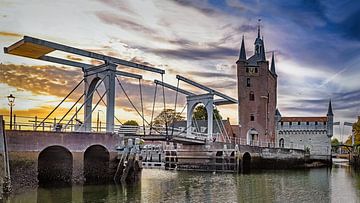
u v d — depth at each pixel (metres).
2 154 28.42
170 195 30.69
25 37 34.69
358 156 79.88
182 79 56.56
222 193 32.41
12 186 30.06
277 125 96.44
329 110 95.12
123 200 27.81
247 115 78.56
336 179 46.69
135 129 44.28
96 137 36.38
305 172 59.12
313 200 29.59
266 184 39.62
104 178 37.50
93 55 39.91
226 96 63.38
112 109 40.59
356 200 29.80
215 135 67.44
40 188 32.41
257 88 79.06
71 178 34.50
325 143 93.69
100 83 41.59
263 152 63.34
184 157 59.59
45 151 36.09
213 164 55.91
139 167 40.81
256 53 82.00
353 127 94.56
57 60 41.38
